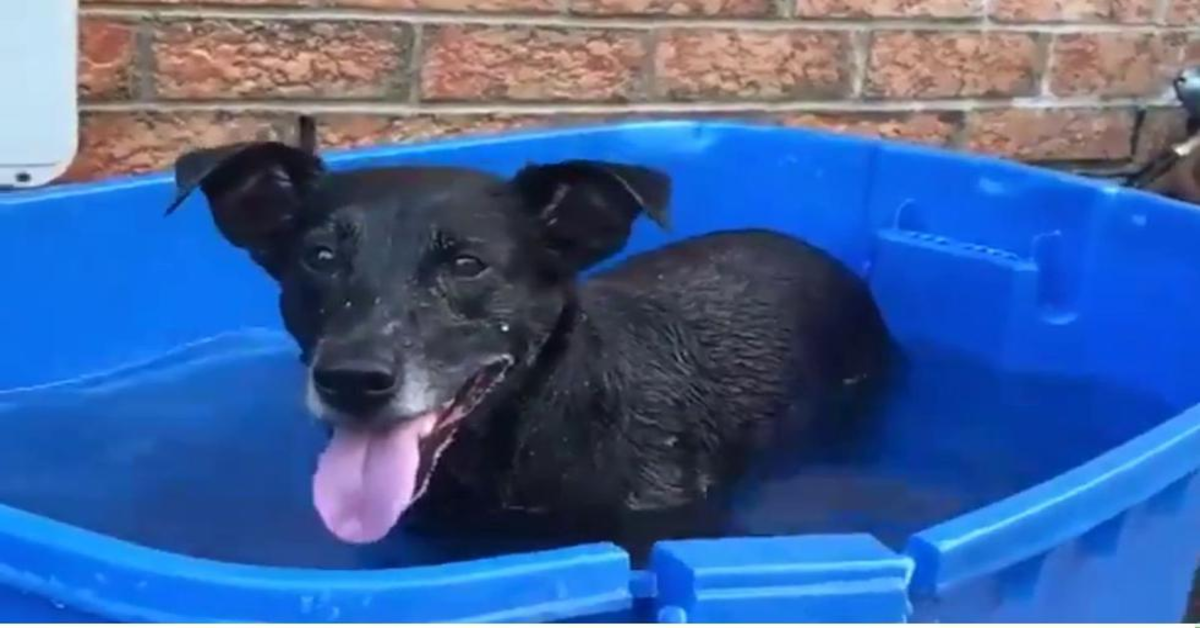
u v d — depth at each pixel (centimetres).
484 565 66
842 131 153
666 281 111
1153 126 164
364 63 136
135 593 64
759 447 108
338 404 83
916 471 109
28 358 113
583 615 69
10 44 112
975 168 132
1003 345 128
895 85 153
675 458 101
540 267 94
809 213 138
